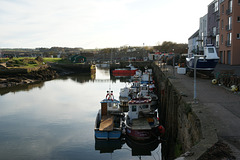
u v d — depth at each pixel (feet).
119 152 53.67
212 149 22.07
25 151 53.11
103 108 66.69
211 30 145.38
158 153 53.11
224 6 115.34
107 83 174.40
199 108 36.35
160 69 119.85
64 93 130.00
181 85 61.41
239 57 105.29
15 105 100.01
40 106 97.60
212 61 75.25
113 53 495.82
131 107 59.62
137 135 53.16
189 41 214.69
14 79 172.24
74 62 359.25
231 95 47.57
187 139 34.83
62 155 51.03
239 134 26.61
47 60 377.91
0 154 51.60
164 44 470.80
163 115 72.84
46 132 65.67
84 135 63.05
